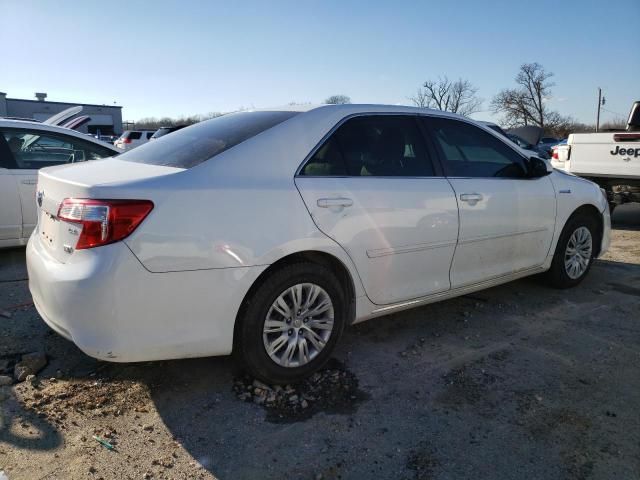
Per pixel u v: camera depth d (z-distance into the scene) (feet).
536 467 7.79
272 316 9.46
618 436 8.55
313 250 9.62
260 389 9.72
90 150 19.83
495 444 8.32
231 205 8.75
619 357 11.34
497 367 10.84
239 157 9.26
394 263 10.89
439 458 7.97
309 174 9.82
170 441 8.26
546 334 12.50
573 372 10.66
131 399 9.38
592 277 17.10
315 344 10.05
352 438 8.43
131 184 8.18
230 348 9.04
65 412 8.91
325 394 9.74
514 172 13.55
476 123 13.10
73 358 10.78
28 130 18.22
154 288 8.20
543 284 16.05
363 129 10.91
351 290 10.52
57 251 8.73
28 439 8.16
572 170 27.35
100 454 7.89
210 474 7.55
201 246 8.44
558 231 14.67
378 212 10.43
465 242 12.11
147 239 8.07
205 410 9.12
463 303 14.51
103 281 7.88
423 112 12.08
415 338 12.20
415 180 11.26
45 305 8.84
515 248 13.51
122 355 8.20
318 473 7.62
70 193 8.49
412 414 9.12
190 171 8.77
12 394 9.37
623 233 24.91
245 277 8.84
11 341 11.44
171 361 10.75
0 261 17.70
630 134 24.70
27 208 17.83
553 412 9.21
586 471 7.71
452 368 10.78
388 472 7.67
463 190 11.98
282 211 9.21
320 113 10.48
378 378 10.34
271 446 8.20
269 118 10.48
